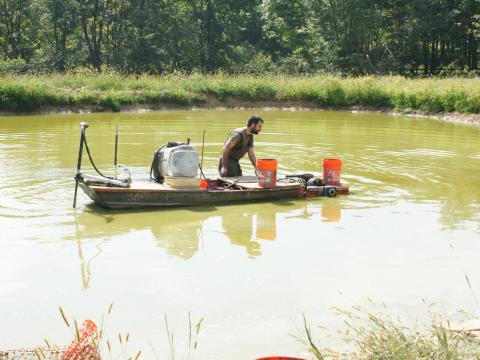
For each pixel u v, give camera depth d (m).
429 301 5.57
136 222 8.15
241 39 67.75
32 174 11.00
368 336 4.38
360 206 9.22
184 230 7.81
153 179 9.77
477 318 5.15
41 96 25.77
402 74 50.34
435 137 18.14
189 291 5.73
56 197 9.37
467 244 7.27
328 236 7.57
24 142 15.45
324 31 50.25
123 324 5.02
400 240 7.41
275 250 6.99
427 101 27.41
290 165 12.57
